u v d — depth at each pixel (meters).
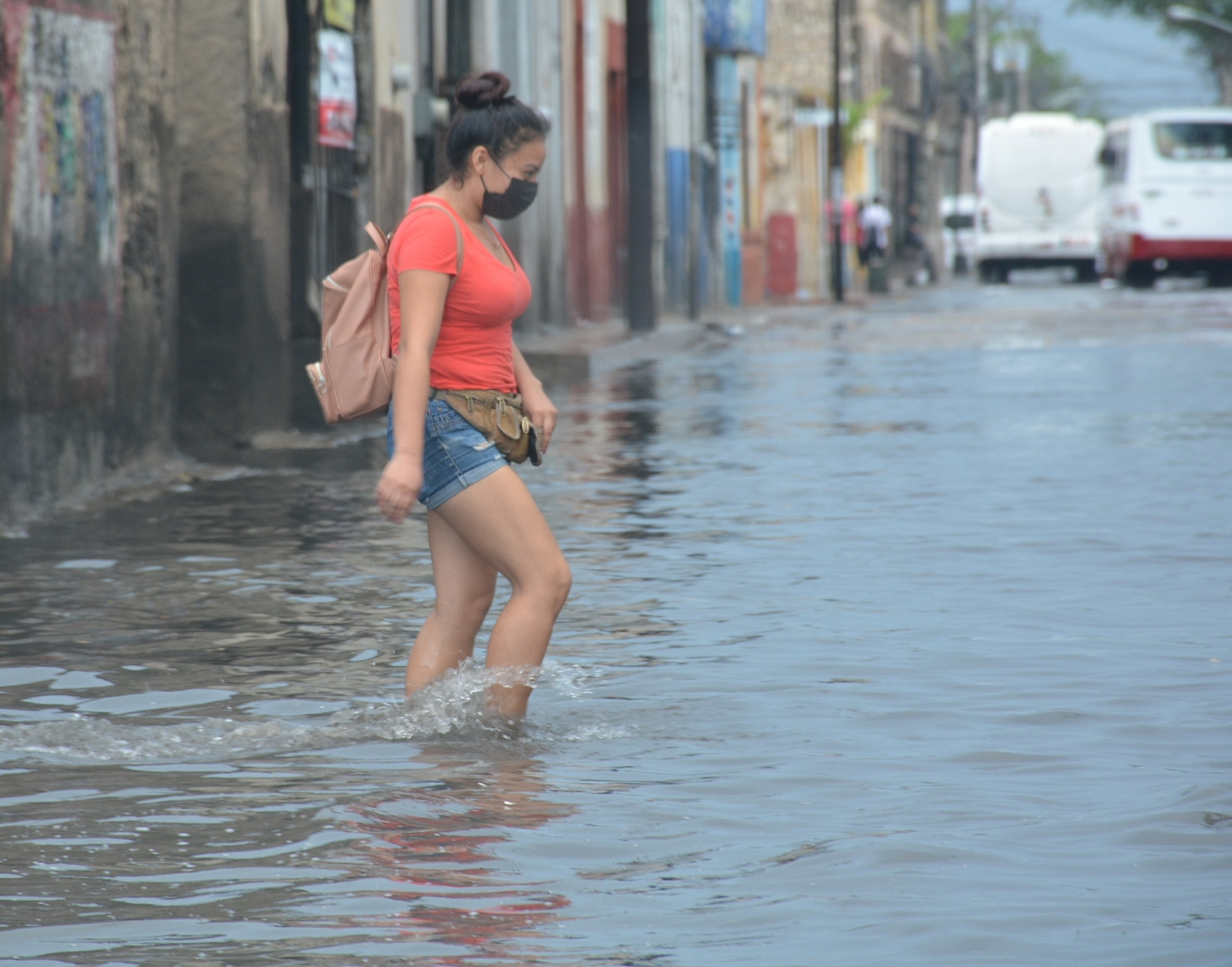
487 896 10.48
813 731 14.50
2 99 26.45
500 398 14.55
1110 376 53.81
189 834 11.72
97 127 30.84
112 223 31.59
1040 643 17.97
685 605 20.28
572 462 35.28
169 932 9.92
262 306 38.78
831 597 20.69
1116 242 143.88
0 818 12.11
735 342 80.44
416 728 14.48
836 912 10.20
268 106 39.16
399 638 18.66
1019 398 47.53
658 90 102.69
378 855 11.23
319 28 45.78
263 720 15.15
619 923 10.03
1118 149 144.00
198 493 31.00
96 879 10.83
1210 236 134.38
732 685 16.20
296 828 11.80
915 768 13.33
